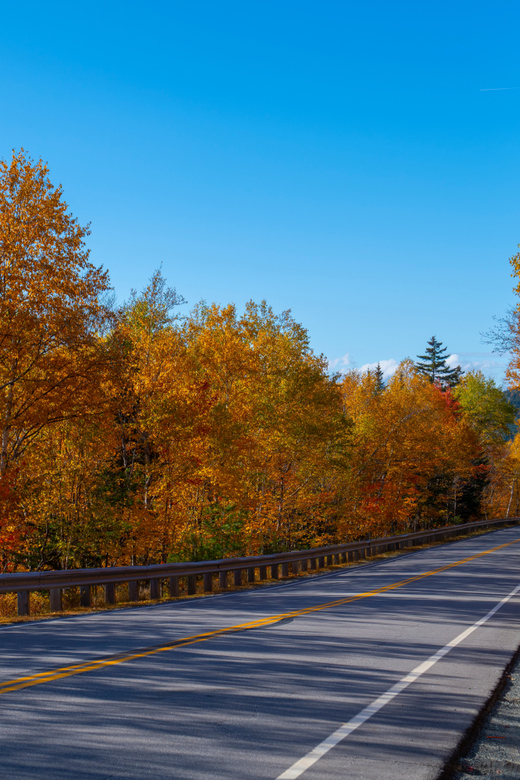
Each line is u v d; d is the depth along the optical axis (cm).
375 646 918
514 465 7356
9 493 1914
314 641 939
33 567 2377
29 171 1969
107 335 2217
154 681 688
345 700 640
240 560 1894
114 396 2192
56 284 1931
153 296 2464
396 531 5153
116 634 985
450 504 6247
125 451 2527
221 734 527
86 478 2286
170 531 2395
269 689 670
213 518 2556
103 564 2588
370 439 3931
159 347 2373
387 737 534
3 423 1917
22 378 1983
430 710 616
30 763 453
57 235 1986
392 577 2000
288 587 1798
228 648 875
